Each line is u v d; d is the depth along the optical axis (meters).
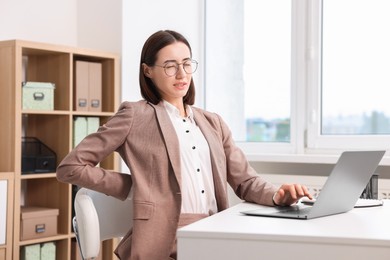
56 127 3.62
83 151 1.88
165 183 1.86
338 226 1.43
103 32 3.91
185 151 1.94
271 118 3.97
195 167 1.94
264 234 1.34
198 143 1.99
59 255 3.56
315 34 3.73
